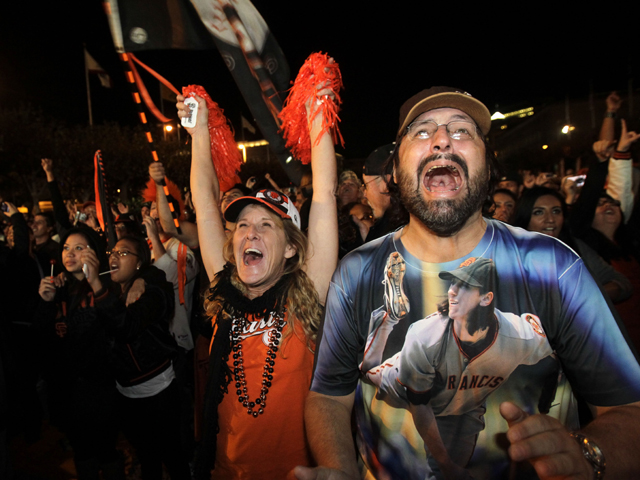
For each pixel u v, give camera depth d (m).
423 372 1.19
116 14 2.51
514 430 0.85
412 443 1.19
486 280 1.18
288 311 1.80
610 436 0.95
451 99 1.22
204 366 2.84
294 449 1.75
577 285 1.12
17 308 4.00
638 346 2.70
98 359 2.68
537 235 1.20
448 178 1.20
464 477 1.15
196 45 2.61
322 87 1.81
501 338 1.15
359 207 3.80
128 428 2.77
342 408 1.31
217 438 1.83
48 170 4.50
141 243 3.05
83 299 2.73
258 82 2.49
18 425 2.91
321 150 1.89
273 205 1.88
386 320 1.25
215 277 1.99
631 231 2.95
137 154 24.12
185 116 2.17
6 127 21.20
